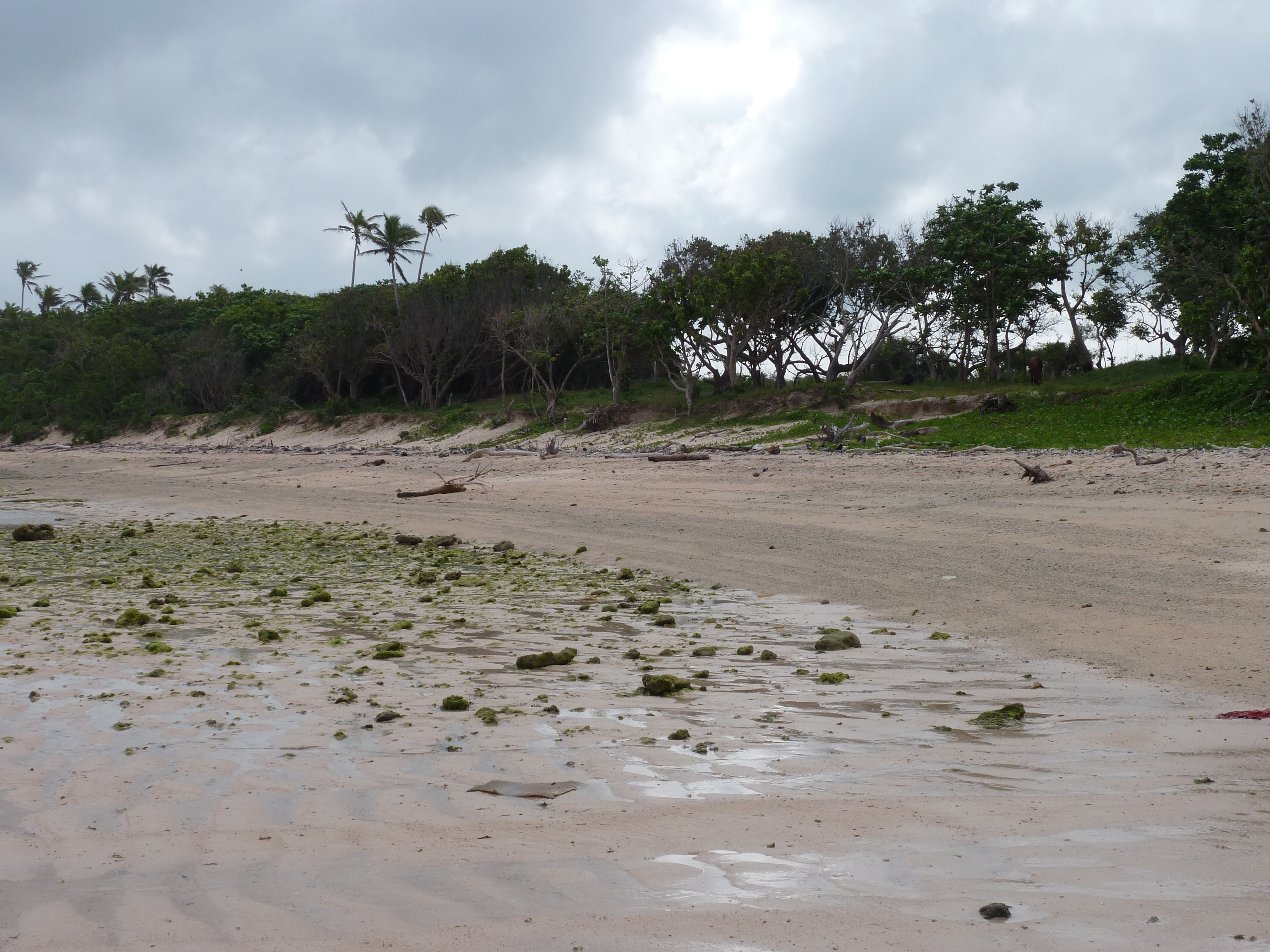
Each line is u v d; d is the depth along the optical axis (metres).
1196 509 14.07
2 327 114.44
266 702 6.44
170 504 28.72
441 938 2.96
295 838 3.88
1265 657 7.03
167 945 2.95
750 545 15.09
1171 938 2.83
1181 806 4.06
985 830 3.82
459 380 68.88
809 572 12.62
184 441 68.50
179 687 6.91
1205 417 30.52
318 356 65.81
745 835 3.82
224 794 4.49
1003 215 47.69
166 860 3.66
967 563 12.20
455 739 5.45
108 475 42.94
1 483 41.03
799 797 4.32
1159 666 7.10
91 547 18.80
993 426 33.81
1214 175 41.66
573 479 27.28
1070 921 2.96
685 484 24.28
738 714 6.02
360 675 7.32
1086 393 36.38
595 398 57.66
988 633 8.74
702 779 4.63
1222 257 40.66
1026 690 6.64
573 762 4.96
